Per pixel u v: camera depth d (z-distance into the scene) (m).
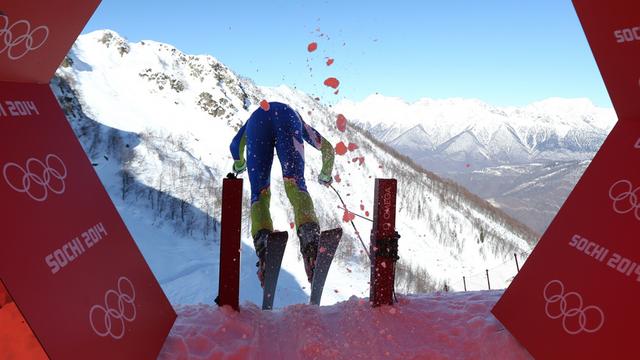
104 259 2.36
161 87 120.06
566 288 2.52
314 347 2.73
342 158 92.12
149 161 81.44
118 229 2.64
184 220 66.06
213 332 2.80
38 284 1.81
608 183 2.52
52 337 1.79
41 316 1.77
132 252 2.70
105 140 83.75
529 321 2.64
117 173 74.31
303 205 4.01
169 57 135.88
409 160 115.31
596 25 2.32
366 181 89.94
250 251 48.53
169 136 96.38
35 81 2.31
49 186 2.11
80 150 2.53
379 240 3.18
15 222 1.80
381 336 2.86
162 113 109.25
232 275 3.11
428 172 112.94
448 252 83.06
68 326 1.90
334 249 3.93
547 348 2.48
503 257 85.44
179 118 109.31
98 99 102.75
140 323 2.46
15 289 1.69
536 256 2.79
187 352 2.58
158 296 2.80
